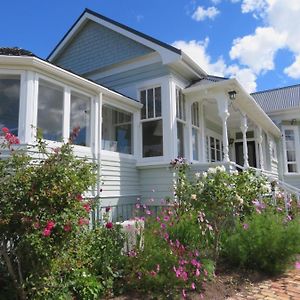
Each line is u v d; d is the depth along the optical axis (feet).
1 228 10.29
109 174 26.50
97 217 17.20
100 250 13.82
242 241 17.24
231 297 13.35
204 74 35.01
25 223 10.09
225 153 28.91
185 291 13.42
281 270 16.76
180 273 12.71
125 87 32.81
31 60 20.47
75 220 10.80
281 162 54.75
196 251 15.43
